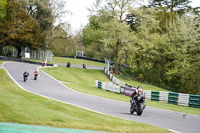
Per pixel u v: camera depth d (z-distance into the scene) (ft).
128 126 52.06
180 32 223.51
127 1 249.96
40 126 42.70
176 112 88.58
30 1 322.14
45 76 184.14
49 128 42.16
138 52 248.11
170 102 125.49
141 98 71.61
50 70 230.27
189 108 108.99
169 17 279.28
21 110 51.75
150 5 322.34
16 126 40.50
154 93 134.82
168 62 236.84
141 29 248.52
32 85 134.31
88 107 77.82
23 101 66.74
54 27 358.84
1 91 93.09
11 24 273.13
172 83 243.40
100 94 128.06
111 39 244.22
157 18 279.90
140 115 73.61
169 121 67.62
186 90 221.66
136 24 254.88
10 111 49.11
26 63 271.90
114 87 157.99
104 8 252.01
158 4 321.52
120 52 242.58
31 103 65.05
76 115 57.21
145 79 253.65
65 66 293.64
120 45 259.60
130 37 242.17
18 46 296.51
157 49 248.11
